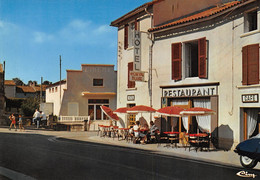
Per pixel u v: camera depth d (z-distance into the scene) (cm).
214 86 1473
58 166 930
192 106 1608
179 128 1689
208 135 1374
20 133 2242
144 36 1909
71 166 933
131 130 1723
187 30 1630
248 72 1296
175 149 1405
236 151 979
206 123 1524
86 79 3653
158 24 1848
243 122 1343
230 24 1405
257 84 1259
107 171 856
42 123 3133
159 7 1848
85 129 2950
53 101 4062
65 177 777
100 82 3703
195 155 1214
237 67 1363
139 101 1938
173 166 949
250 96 1286
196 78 1572
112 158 1102
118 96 2162
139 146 1528
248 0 1281
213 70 1488
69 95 3594
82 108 3616
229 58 1406
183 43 1659
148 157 1142
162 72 1766
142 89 1912
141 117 1917
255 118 1299
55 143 1623
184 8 1861
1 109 3669
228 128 1389
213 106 1468
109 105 3694
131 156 1163
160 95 1770
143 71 1831
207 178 782
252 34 1292
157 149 1406
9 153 1202
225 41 1428
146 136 1677
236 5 1341
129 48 2041
